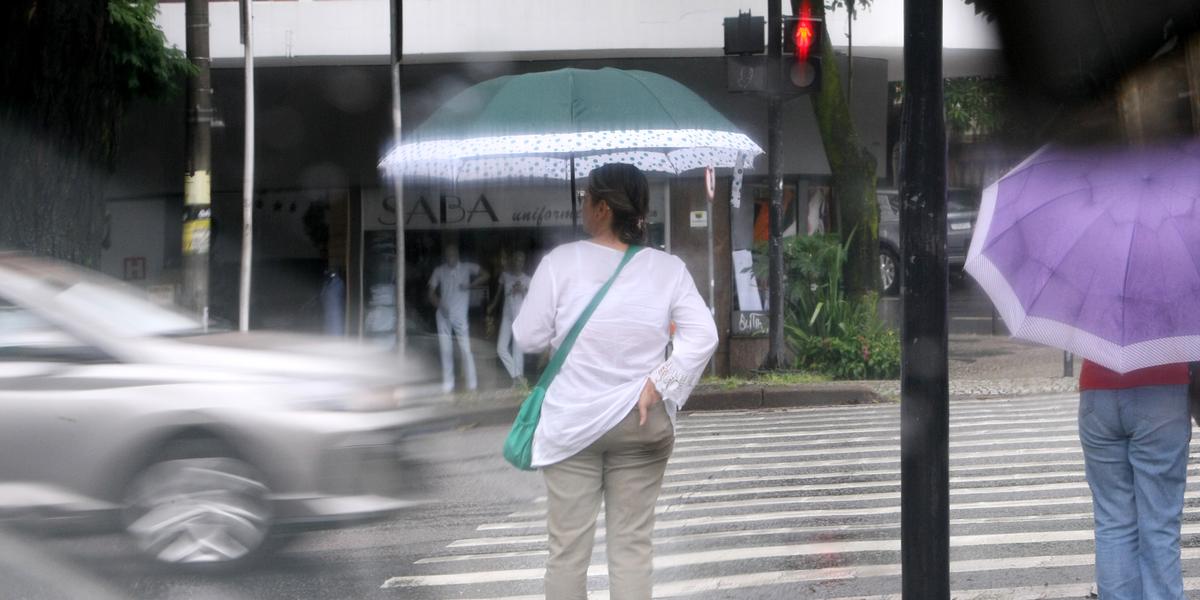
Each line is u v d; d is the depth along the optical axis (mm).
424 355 17922
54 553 6586
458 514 8492
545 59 18922
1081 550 7141
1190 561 6809
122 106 16922
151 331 7039
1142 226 4461
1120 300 4438
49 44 11234
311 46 18594
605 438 4488
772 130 16219
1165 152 4633
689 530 7973
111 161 11969
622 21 18453
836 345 16547
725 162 16406
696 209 18797
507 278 17469
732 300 18844
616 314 4508
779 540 7613
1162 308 4414
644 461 4578
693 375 4484
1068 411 13430
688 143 14258
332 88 18922
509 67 18891
